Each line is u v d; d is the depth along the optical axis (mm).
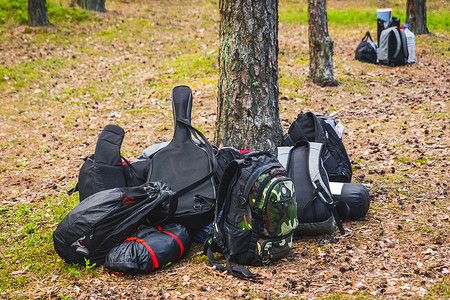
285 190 3684
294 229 3818
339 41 15055
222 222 3873
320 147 4422
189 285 3557
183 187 4211
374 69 11633
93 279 3717
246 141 5199
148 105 9641
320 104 9258
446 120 7711
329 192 4203
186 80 11055
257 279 3580
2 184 6359
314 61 10344
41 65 12578
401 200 4977
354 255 3877
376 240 4133
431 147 6570
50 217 5117
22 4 17062
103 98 10195
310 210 4152
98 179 4320
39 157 7398
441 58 12555
